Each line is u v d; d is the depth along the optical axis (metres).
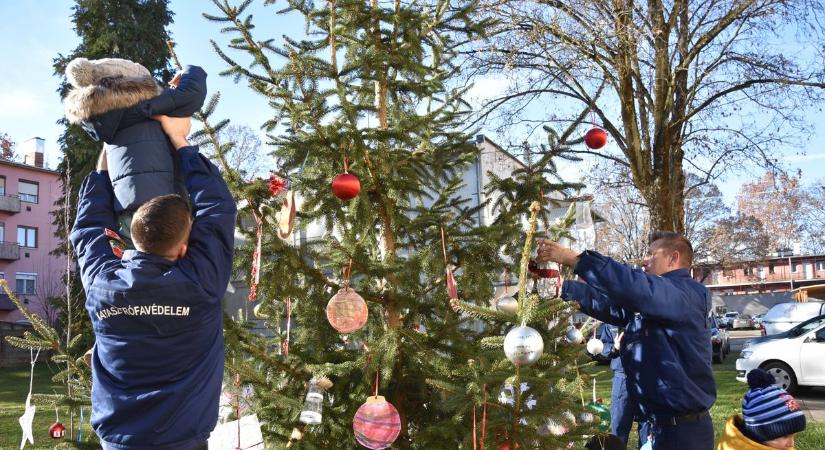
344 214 3.46
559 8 13.18
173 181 2.29
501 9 12.21
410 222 3.70
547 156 3.59
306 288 3.50
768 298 50.12
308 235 4.18
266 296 3.31
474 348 3.44
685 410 3.05
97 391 1.97
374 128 3.44
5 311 33.38
